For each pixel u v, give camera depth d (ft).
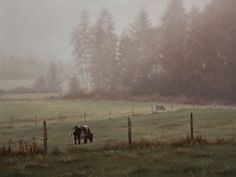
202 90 318.65
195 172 43.70
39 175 46.80
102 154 58.65
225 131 95.20
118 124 137.59
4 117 213.05
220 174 42.24
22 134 131.64
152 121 136.77
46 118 202.28
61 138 111.04
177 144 65.16
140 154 57.82
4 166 53.16
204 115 139.23
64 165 52.29
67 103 293.43
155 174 44.06
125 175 44.09
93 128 132.36
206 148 60.44
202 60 318.86
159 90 339.57
